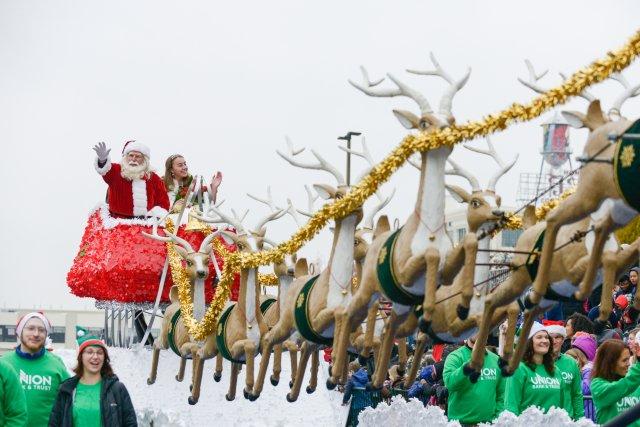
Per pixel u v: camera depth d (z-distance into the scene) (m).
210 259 25.84
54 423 16.94
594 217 14.59
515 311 16.41
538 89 15.52
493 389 18.56
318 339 19.05
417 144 15.84
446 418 18.59
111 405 16.98
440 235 16.06
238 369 22.98
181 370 25.53
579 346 19.72
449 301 17.48
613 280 14.51
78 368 17.20
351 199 17.84
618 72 14.57
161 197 28.55
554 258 15.30
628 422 12.58
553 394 17.84
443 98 16.16
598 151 13.92
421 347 18.45
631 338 17.47
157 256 27.23
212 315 22.56
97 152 27.50
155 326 36.72
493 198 16.61
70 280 28.00
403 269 16.11
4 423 16.31
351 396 24.58
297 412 25.62
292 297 20.03
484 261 17.48
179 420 21.23
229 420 25.86
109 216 27.78
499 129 15.32
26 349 17.67
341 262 18.53
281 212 22.27
